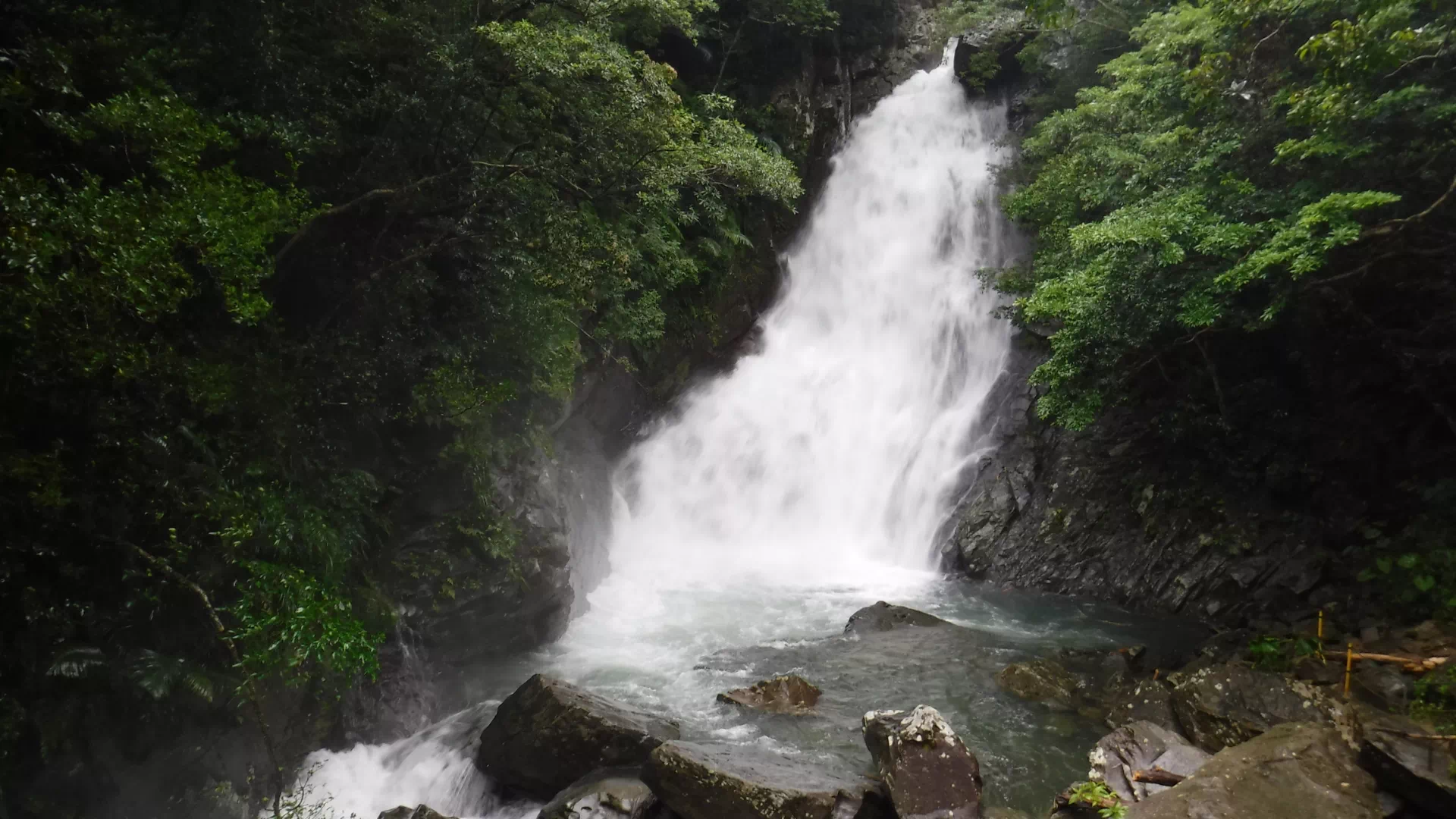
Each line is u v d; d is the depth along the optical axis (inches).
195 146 266.2
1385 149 436.5
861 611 532.1
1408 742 260.7
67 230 230.7
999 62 962.7
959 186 909.8
